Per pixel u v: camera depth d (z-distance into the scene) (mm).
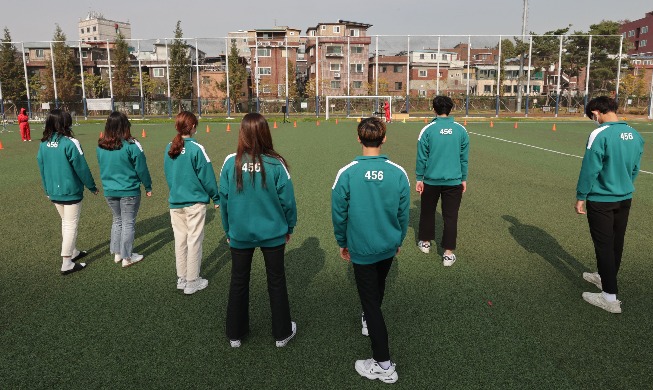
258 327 3684
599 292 4219
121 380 2992
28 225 6520
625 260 5086
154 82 54906
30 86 52125
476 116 42250
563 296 4191
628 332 3553
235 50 53750
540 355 3252
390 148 15969
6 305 4047
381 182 2869
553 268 4883
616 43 50312
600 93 46844
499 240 5824
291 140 18891
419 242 5445
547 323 3697
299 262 5059
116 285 4488
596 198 3814
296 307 4000
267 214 3152
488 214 7086
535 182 9680
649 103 41312
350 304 4055
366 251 2906
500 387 2904
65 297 4215
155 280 4613
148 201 8023
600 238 3854
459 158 4883
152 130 26328
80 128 28234
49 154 4535
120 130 4613
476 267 4922
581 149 15711
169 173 4121
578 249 5477
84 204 7785
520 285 4441
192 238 4180
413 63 65875
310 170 11070
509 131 24531
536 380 2971
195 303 4102
